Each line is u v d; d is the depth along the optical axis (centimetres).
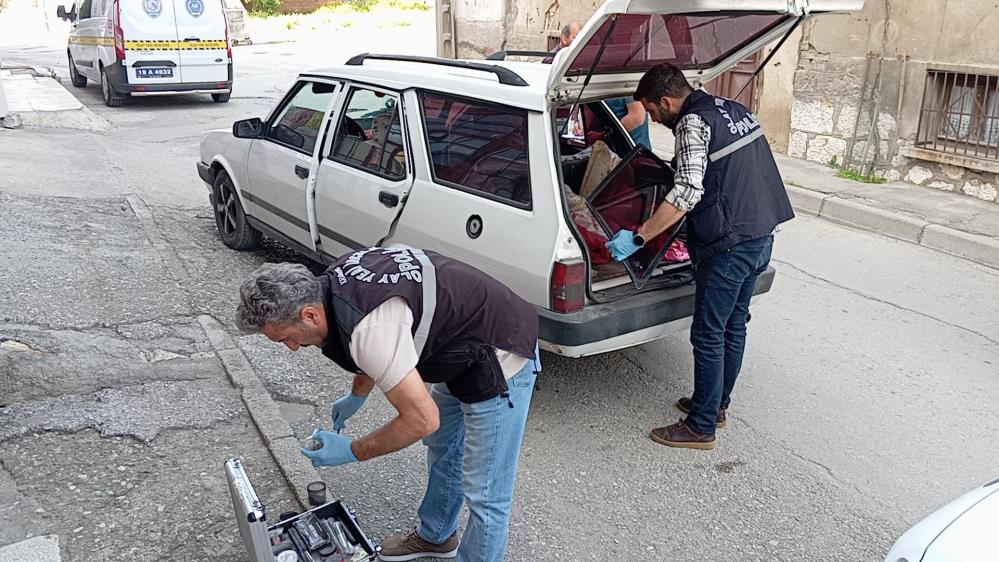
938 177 846
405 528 336
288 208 557
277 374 455
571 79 378
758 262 377
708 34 406
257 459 368
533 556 324
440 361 249
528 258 383
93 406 398
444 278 248
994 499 254
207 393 420
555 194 376
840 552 331
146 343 470
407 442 240
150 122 1251
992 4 763
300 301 230
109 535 313
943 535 245
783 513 355
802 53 946
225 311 529
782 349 513
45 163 898
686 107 370
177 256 627
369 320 233
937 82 834
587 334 379
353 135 505
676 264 429
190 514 328
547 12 1323
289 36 2783
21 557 298
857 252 705
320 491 290
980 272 660
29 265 564
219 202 659
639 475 380
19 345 446
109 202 755
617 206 420
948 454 400
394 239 463
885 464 392
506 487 273
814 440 412
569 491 366
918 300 598
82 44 1505
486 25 1480
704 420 398
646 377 476
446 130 433
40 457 357
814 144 958
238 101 1491
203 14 1373
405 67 498
